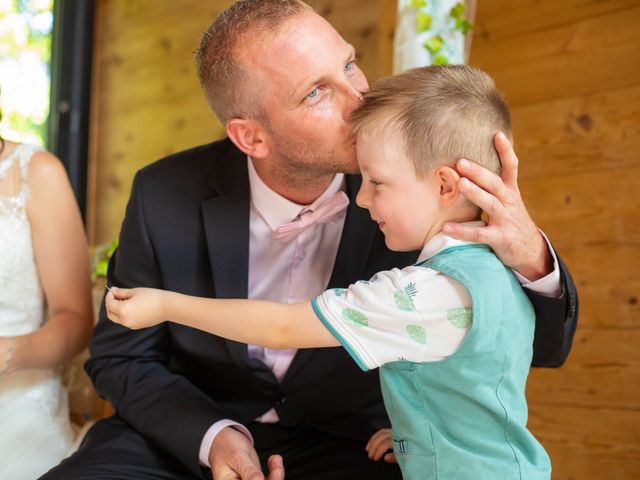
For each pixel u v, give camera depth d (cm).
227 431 136
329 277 154
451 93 120
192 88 372
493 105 123
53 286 180
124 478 136
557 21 248
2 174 176
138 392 148
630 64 232
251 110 141
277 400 154
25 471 166
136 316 121
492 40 264
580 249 239
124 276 157
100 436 146
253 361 150
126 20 406
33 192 177
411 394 118
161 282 156
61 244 179
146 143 393
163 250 153
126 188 401
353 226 149
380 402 157
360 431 156
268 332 118
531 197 251
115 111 410
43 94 395
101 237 413
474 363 113
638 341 225
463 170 116
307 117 136
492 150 121
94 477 134
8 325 173
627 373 227
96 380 157
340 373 151
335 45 137
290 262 154
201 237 153
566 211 243
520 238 120
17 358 163
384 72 277
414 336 114
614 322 230
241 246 150
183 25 377
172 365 162
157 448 144
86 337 183
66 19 405
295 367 149
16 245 172
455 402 116
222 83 144
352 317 115
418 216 121
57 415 181
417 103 119
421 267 117
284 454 152
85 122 412
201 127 367
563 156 244
